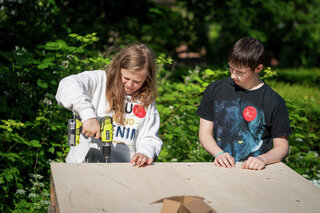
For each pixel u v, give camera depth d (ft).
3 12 17.53
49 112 13.11
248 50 7.79
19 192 10.56
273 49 36.06
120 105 7.86
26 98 13.38
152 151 7.65
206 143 8.43
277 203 6.05
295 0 32.81
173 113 14.33
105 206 5.55
